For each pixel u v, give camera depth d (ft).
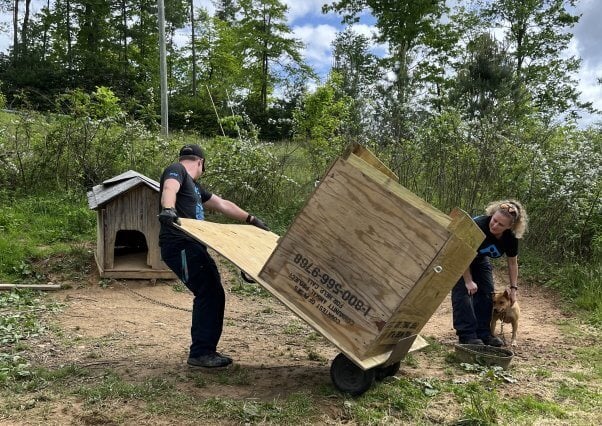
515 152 33.53
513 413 12.53
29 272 23.57
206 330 14.46
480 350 16.71
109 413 11.44
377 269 11.94
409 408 12.44
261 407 11.94
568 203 29.50
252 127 38.17
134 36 135.13
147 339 17.33
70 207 30.71
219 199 16.56
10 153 32.27
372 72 97.50
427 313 13.41
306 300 12.43
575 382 15.11
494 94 56.80
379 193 11.87
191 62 142.20
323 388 13.35
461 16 99.14
